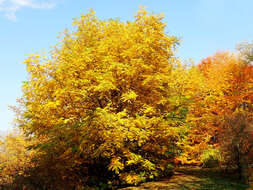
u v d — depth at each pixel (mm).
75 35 11328
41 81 9984
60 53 10711
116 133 8578
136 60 9547
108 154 9164
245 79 18453
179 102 11961
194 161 16484
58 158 9773
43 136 11453
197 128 16016
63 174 9852
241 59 19391
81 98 9719
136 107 10586
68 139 9438
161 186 9727
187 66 16016
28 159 12852
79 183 9906
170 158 13211
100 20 12367
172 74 12922
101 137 9039
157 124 9930
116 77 10234
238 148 10758
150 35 10812
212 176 11883
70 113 10156
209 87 18609
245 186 9234
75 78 9789
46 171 9516
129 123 9016
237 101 17062
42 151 10172
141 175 10141
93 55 10055
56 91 9203
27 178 9617
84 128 8781
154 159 10656
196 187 9328
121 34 10938
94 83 9844
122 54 10141
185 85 13570
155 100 10766
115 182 10383
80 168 10664
